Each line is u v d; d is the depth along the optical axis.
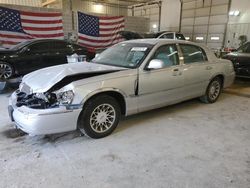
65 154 2.56
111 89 2.88
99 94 2.86
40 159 2.45
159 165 2.39
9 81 5.25
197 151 2.70
